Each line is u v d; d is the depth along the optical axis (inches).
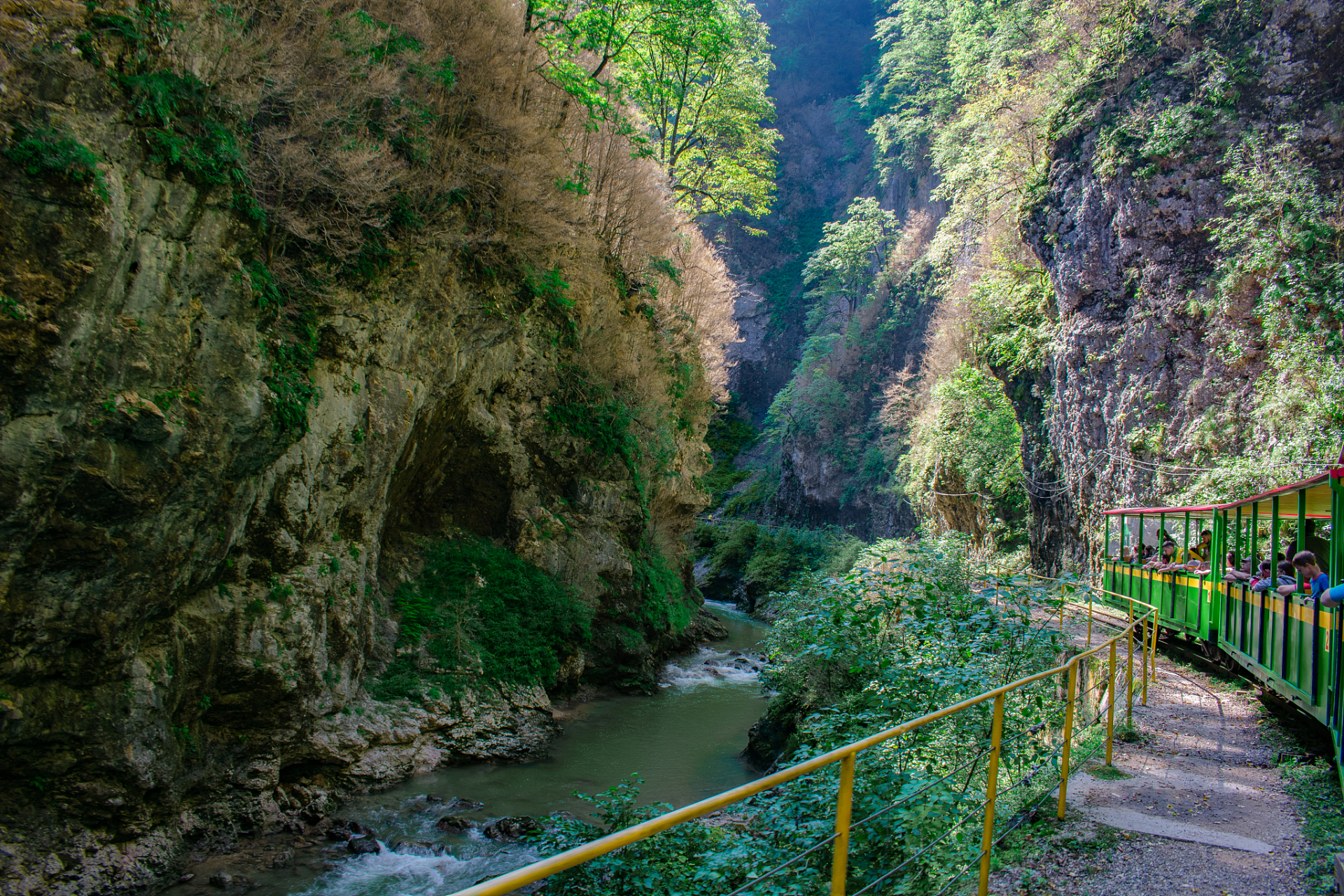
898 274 1990.7
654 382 864.9
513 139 597.3
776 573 1450.5
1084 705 355.9
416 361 528.4
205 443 328.8
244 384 347.3
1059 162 966.4
